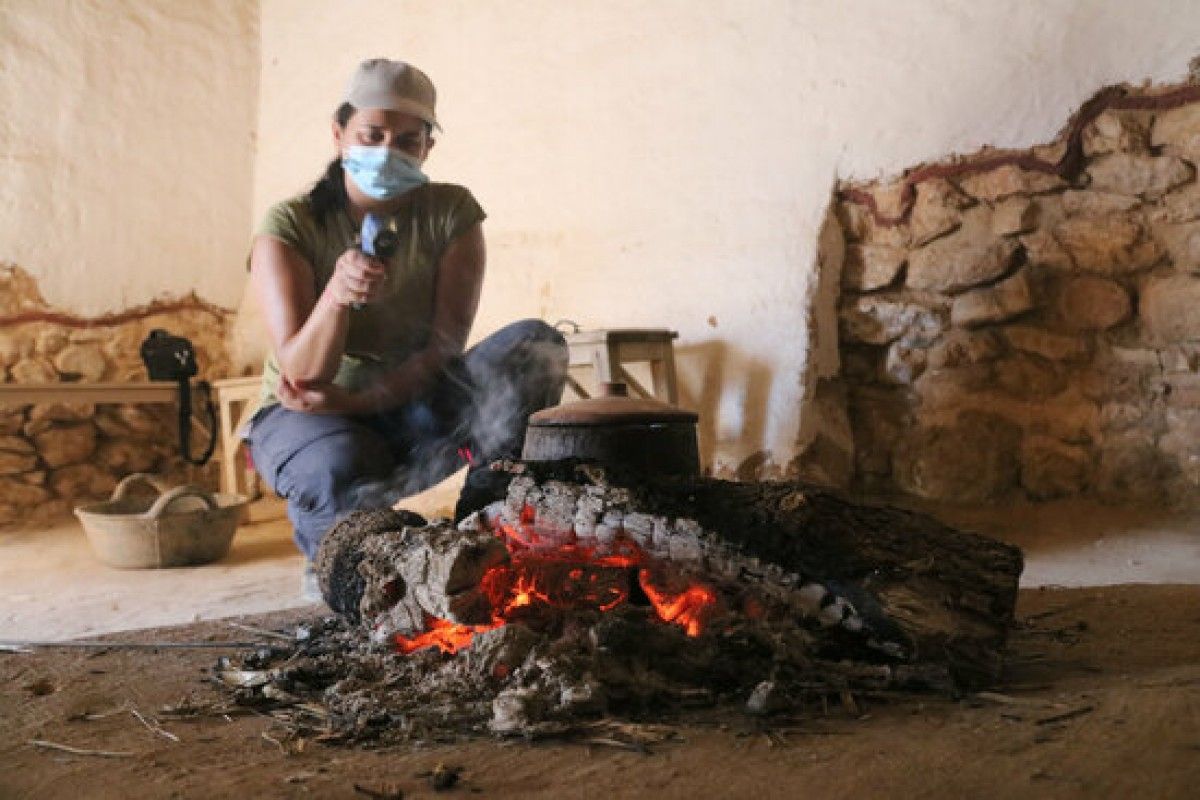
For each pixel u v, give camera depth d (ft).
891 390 15.38
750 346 15.33
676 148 16.69
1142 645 7.32
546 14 18.44
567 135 18.08
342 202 10.56
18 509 19.62
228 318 23.26
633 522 6.81
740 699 6.06
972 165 14.40
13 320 20.25
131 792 4.94
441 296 10.94
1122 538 12.62
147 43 21.72
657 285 16.49
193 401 20.57
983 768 4.83
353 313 10.68
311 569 10.96
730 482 6.98
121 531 13.88
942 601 6.23
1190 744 4.94
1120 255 13.65
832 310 15.42
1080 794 4.48
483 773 5.06
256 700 6.40
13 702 6.58
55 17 20.54
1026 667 6.78
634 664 6.15
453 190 11.20
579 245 17.66
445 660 6.74
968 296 14.58
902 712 5.77
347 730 5.72
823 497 6.59
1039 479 14.15
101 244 21.26
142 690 6.82
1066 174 13.87
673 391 15.21
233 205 23.21
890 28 14.82
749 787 4.76
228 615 10.98
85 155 21.01
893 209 14.98
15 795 4.98
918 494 14.98
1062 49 13.70
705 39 16.44
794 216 15.30
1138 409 13.56
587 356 14.39
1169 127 13.20
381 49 21.01
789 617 6.46
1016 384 14.40
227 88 22.93
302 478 10.30
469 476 8.84
